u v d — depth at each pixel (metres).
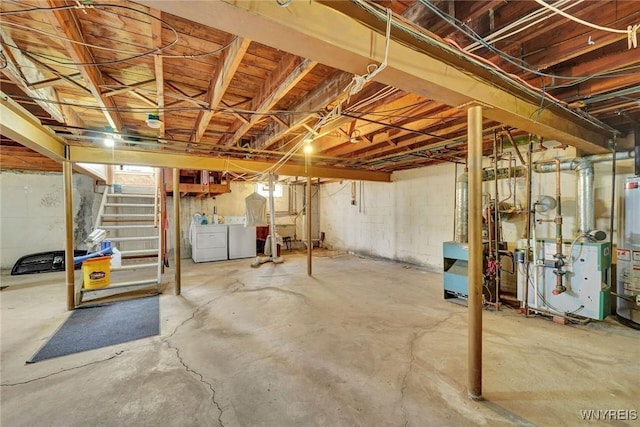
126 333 2.67
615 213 3.09
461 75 1.54
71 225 3.33
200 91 2.62
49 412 1.63
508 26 1.42
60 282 4.54
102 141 3.22
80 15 1.57
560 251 2.91
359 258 6.87
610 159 2.98
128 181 6.32
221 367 2.09
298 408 1.66
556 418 1.57
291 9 1.03
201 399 1.74
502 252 3.57
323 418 1.58
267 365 2.11
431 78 1.41
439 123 3.00
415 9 1.58
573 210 3.42
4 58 1.61
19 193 5.32
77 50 1.65
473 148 1.71
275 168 4.61
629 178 2.82
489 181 4.19
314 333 2.66
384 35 1.25
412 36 1.31
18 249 5.30
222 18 0.99
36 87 1.97
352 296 3.81
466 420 1.56
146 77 2.32
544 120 2.06
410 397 1.75
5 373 2.01
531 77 2.08
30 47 1.86
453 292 3.61
